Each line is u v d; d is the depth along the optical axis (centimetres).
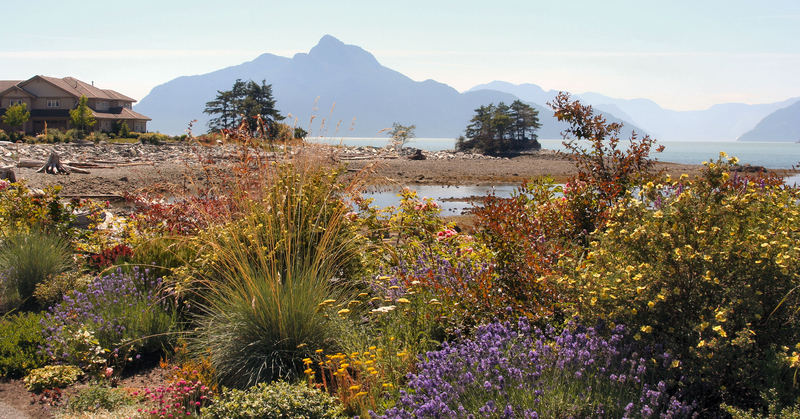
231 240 586
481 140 12069
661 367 354
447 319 498
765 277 359
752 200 397
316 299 521
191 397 443
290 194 614
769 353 339
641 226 397
